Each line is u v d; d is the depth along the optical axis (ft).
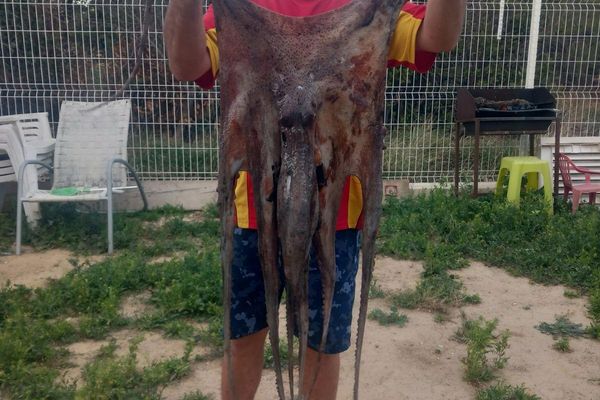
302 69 6.95
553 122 27.63
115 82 25.17
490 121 25.26
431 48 7.84
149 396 12.37
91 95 25.21
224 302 7.02
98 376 12.42
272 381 13.39
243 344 9.34
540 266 19.88
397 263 20.59
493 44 26.66
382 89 7.10
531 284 19.01
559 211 25.29
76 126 24.22
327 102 6.96
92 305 16.76
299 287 6.76
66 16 24.45
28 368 13.43
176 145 26.00
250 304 8.99
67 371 13.62
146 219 25.14
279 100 6.86
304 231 6.60
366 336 15.49
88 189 22.67
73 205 24.72
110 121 24.25
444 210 24.03
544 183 25.52
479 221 22.89
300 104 6.71
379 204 7.14
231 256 6.98
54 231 23.09
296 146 6.68
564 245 20.92
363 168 7.13
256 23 7.00
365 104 7.05
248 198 8.60
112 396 12.41
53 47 24.73
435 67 26.61
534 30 26.43
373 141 7.11
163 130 25.81
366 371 13.88
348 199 8.54
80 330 15.42
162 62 25.12
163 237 23.15
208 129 25.95
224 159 6.94
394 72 26.30
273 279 7.08
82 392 11.93
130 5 24.49
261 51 6.97
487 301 17.71
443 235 22.70
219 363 14.16
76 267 19.27
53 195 21.85
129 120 24.89
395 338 15.40
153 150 25.96
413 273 19.74
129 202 26.09
